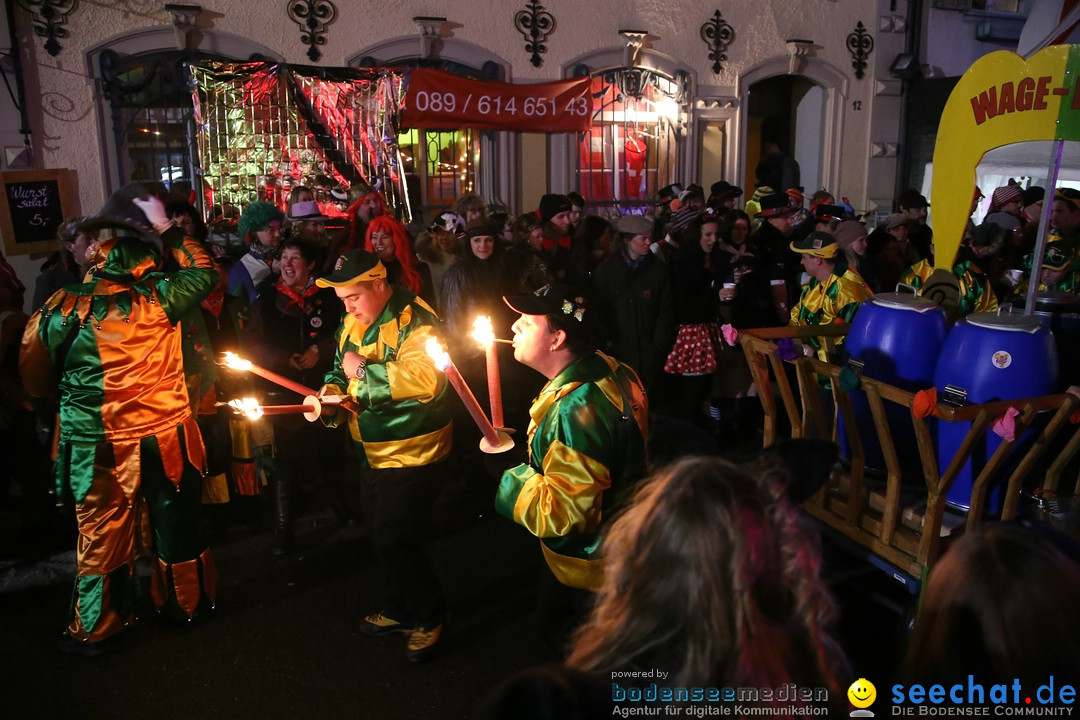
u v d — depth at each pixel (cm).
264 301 431
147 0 767
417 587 334
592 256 604
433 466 322
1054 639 120
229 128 751
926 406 276
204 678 331
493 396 265
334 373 342
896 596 368
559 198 651
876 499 323
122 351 323
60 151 759
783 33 1037
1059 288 480
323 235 570
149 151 802
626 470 249
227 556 433
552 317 250
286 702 316
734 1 1004
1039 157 839
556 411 247
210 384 382
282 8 813
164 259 355
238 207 764
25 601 390
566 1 926
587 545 254
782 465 169
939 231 396
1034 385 299
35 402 402
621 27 957
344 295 316
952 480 281
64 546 445
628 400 251
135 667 338
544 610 281
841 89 1083
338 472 465
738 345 586
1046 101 333
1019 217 713
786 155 1159
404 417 314
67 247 470
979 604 124
